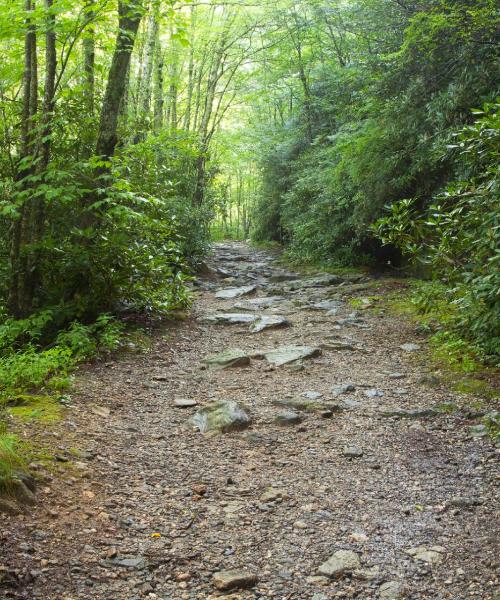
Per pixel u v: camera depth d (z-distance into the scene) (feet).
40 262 24.26
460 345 23.12
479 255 19.99
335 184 45.62
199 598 9.20
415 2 34.22
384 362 23.18
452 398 18.70
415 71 34.50
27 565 9.25
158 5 25.54
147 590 9.25
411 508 12.28
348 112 48.06
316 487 13.21
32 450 13.19
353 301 34.55
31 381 18.06
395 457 14.82
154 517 11.59
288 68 67.31
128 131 30.45
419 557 10.45
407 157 37.01
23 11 21.61
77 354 21.63
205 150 58.70
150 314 28.81
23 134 23.84
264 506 12.24
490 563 10.23
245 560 10.30
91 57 28.19
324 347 25.40
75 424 15.53
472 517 11.87
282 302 36.14
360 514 12.03
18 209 23.70
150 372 21.76
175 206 45.34
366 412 17.87
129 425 16.44
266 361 23.56
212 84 65.36
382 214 40.45
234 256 62.28
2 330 21.70
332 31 60.59
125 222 26.84
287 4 61.57
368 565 10.22
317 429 16.67
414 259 22.35
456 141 30.17
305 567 10.15
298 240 55.67
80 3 23.88
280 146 71.56
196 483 13.24
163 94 60.85
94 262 25.08
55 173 21.98
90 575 9.39
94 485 12.49
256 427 16.81
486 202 19.29
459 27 30.12
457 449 15.21
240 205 128.16
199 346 26.07
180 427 16.66
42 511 10.92
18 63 26.68
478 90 29.89
